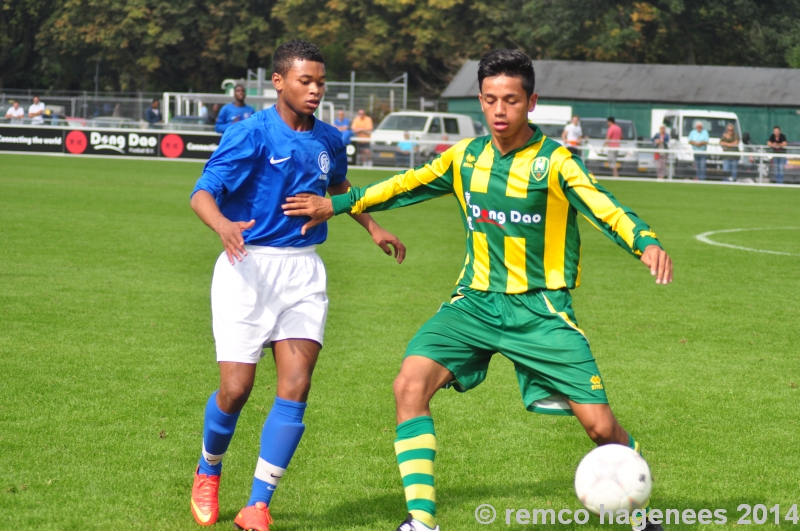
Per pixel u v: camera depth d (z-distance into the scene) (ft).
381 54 462.19
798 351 73.46
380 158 289.53
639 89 379.96
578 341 36.50
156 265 104.37
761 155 281.13
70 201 166.40
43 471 43.86
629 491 34.55
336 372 63.72
